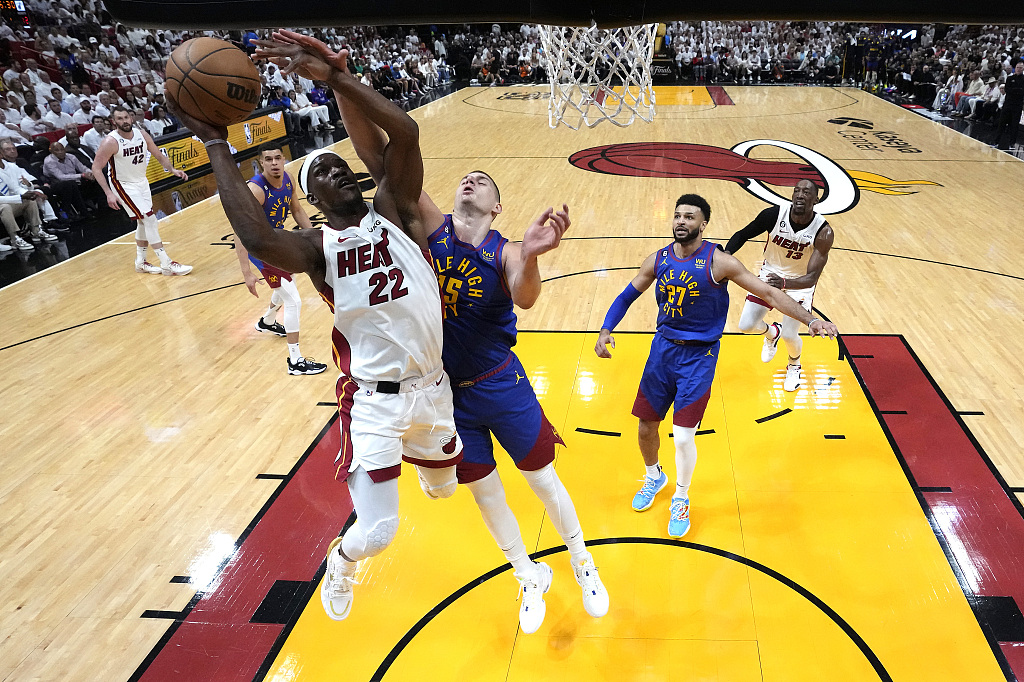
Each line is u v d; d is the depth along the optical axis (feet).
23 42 38.06
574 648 9.62
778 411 14.87
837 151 39.55
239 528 12.19
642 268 11.59
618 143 43.04
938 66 56.80
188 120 5.97
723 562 10.96
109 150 21.84
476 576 10.95
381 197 6.92
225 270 24.45
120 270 24.84
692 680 9.06
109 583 11.09
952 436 13.80
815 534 11.46
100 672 9.56
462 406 8.32
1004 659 9.19
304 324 20.03
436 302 7.13
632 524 11.91
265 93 48.55
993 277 21.54
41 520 12.52
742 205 29.53
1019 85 43.70
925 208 28.73
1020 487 12.34
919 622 9.77
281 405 15.96
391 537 7.38
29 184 27.73
